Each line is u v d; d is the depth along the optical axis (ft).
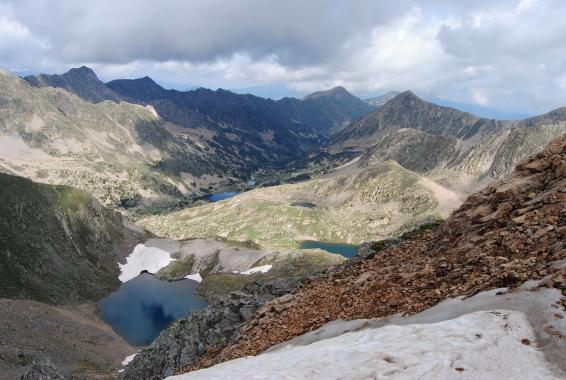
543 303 54.13
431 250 98.99
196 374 68.33
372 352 53.62
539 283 58.34
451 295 69.82
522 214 81.25
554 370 44.47
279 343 91.91
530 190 88.22
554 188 82.12
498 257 71.46
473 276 71.87
